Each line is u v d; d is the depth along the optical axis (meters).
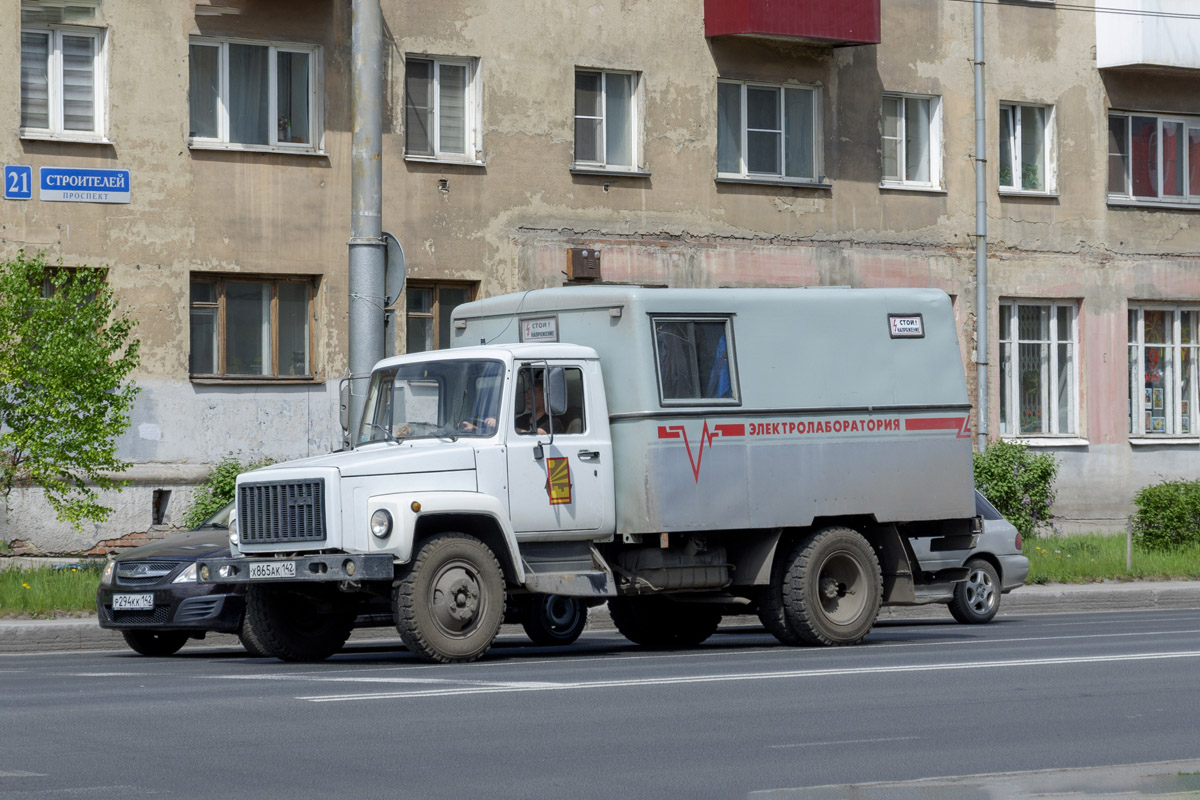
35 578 25.97
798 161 37.94
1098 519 41.19
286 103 32.59
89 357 25.38
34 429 25.19
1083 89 41.25
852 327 21.23
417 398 19.70
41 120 30.48
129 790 10.12
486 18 34.16
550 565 19.50
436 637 18.05
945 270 39.34
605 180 35.38
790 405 20.64
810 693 14.92
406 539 17.97
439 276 33.62
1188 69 41.34
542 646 22.41
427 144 33.94
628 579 20.05
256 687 15.50
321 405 32.53
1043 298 40.88
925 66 39.19
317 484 18.27
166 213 31.20
